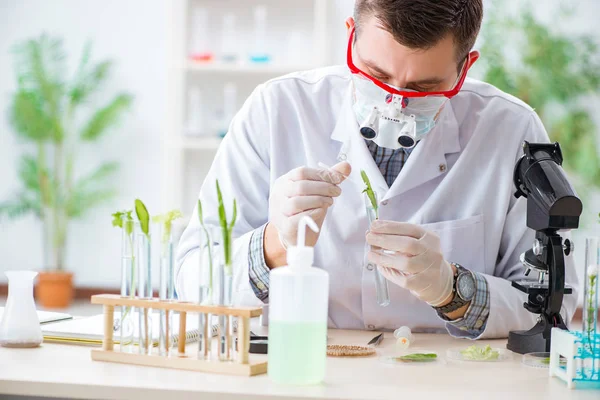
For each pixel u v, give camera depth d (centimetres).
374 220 158
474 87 197
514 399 110
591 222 464
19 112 534
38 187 536
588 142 466
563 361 131
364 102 168
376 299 180
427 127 171
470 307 163
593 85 468
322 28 475
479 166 189
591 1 477
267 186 196
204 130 489
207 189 195
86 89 535
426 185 189
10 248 550
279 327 114
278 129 193
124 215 131
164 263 128
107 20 543
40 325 152
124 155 543
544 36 468
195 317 172
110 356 128
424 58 153
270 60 494
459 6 152
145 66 541
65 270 544
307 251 114
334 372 124
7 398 114
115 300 128
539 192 147
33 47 537
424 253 153
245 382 114
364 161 186
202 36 481
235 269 167
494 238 187
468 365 135
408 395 110
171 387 110
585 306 123
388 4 150
